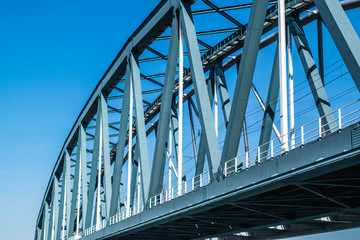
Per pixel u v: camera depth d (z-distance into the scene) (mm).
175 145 40625
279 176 17766
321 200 21406
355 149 14445
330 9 17203
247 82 22406
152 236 37562
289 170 17219
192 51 27938
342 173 17219
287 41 29547
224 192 21656
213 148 24766
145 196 32156
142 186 32938
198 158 34312
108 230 38781
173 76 31391
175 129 41688
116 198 38844
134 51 39344
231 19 33906
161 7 34312
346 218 25297
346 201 19781
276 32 34438
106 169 43000
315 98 26297
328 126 25031
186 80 43562
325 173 16406
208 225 29938
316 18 31141
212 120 25734
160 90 46969
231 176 21266
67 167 61125
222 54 37125
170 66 31312
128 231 34344
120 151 39531
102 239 40906
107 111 48062
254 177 19375
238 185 20547
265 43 35844
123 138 39438
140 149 34312
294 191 21219
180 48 30219
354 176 17000
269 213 23484
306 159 16469
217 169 23781
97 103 49719
